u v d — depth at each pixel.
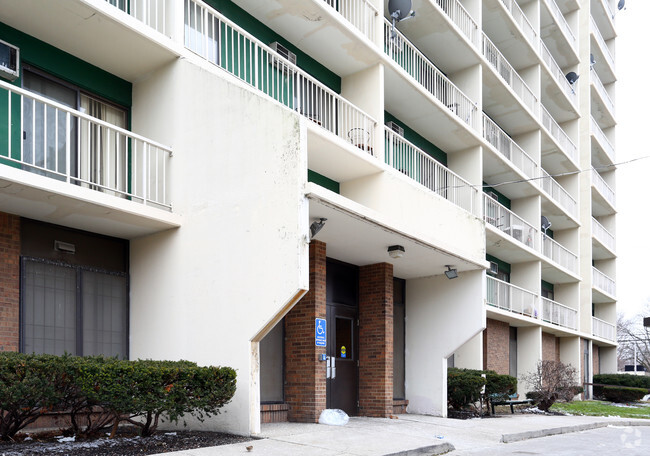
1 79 9.11
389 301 13.83
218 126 9.85
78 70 10.27
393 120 18.83
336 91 15.98
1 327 8.56
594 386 30.41
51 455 7.11
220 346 9.25
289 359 11.70
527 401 18.09
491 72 21.80
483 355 20.75
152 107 10.73
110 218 9.40
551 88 29.20
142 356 10.12
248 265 9.12
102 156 10.52
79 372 7.43
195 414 9.35
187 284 9.80
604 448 10.37
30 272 9.11
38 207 8.77
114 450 7.57
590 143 33.22
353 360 13.70
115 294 10.27
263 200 9.13
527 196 26.47
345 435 9.73
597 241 33.84
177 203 10.15
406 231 11.37
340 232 11.21
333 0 15.73
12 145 9.18
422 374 14.85
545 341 27.17
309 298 11.62
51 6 9.00
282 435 9.28
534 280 25.31
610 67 38.62
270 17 13.95
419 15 18.42
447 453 9.37
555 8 30.73
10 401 6.93
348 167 14.02
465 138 20.33
